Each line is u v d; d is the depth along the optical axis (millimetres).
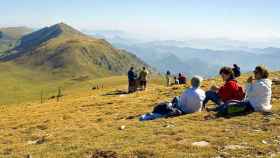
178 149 16281
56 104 57688
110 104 44031
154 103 38156
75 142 19719
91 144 18562
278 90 33844
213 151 15719
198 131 19406
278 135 17750
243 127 19766
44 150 18531
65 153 17062
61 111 44594
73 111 42656
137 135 19719
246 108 22812
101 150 16672
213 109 24531
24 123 36469
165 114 24797
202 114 23375
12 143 23688
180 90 48094
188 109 24531
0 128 35625
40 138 23531
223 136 18094
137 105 38469
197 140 17531
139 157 15523
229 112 22594
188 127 20406
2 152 19609
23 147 20344
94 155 16234
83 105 47438
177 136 18547
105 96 58875
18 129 32281
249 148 15766
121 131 21422
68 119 34500
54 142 20594
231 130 19250
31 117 42469
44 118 38844
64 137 21797
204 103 24938
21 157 17516
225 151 15641
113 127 23484
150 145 17031
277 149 15594
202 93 24547
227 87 23484
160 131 20031
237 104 22672
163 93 48188
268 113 21891
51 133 24672
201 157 15031
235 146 16266
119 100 47062
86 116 35281
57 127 29781
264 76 22781
